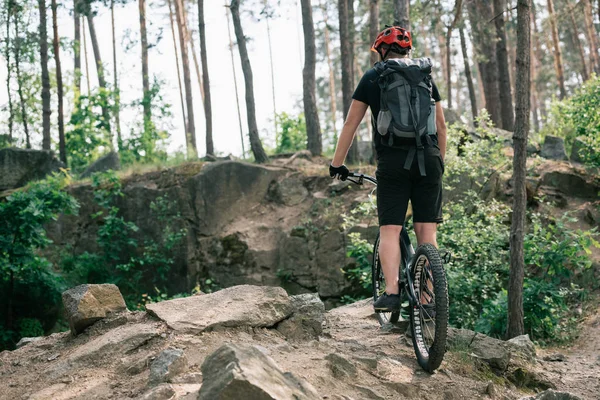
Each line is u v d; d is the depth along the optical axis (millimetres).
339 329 4812
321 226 12500
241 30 16047
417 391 3537
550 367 5176
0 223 11961
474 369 4203
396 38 3912
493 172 10922
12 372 3824
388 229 3877
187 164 14539
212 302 4359
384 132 3666
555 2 27406
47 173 17250
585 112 12344
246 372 2615
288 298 4477
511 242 7770
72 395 3271
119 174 15367
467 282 8734
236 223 13695
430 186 3824
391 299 3805
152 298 13531
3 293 12414
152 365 3396
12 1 21703
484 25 18125
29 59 24047
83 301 4305
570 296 9227
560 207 11172
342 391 3311
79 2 19047
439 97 3900
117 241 13953
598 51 26188
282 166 14773
